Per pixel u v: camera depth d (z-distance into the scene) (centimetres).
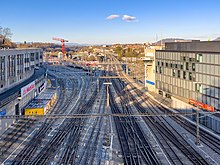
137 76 14012
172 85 7194
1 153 3916
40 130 5112
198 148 4119
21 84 7338
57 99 8375
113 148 4166
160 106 7194
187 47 6431
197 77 5778
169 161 3644
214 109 5062
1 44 12119
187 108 6131
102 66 18850
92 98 8544
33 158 3747
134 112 6575
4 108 4994
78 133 4950
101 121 5806
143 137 4709
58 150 4078
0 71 6050
